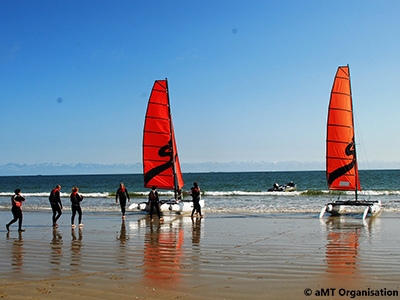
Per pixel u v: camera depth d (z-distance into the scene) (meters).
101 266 9.10
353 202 20.89
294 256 10.05
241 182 80.69
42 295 6.95
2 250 11.29
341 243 11.98
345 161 21.84
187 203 22.25
